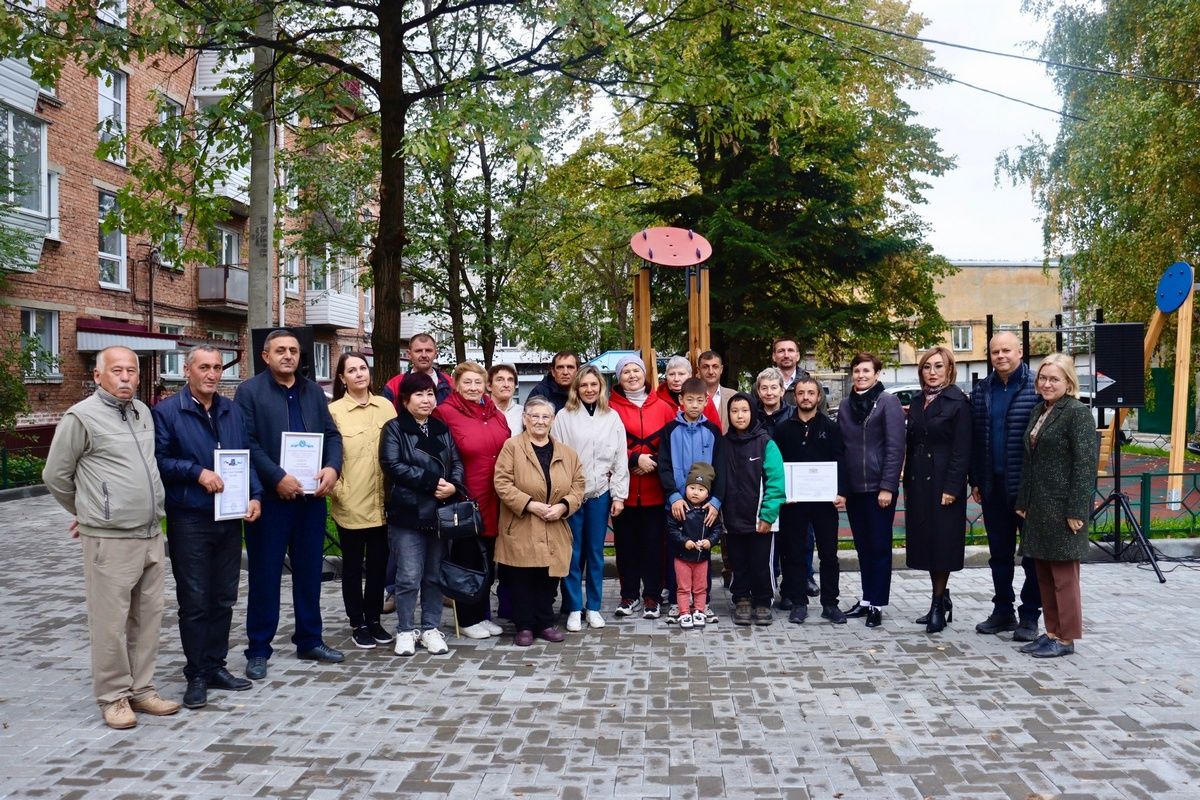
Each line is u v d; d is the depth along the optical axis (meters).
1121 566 8.92
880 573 6.79
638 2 10.09
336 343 33.03
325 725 4.74
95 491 4.73
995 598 6.64
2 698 5.20
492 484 6.60
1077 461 5.79
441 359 21.62
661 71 9.62
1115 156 18.45
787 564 7.09
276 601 5.77
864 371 6.93
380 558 6.40
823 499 6.80
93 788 3.95
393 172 10.07
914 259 22.94
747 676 5.56
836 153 18.75
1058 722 4.69
